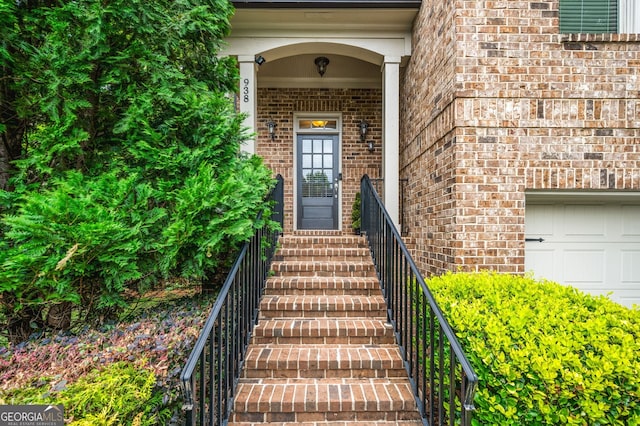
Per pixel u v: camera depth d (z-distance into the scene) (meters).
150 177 2.88
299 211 6.99
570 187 3.64
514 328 2.16
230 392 2.43
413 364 2.62
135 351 2.07
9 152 3.00
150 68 2.89
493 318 2.26
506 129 3.66
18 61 2.51
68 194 2.46
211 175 2.64
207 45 3.43
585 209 4.04
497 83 3.65
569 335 2.12
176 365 2.06
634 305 2.61
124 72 2.83
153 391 1.89
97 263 2.45
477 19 3.64
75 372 1.87
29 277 2.26
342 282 3.75
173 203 2.79
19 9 2.53
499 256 3.63
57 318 2.85
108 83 2.82
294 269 4.10
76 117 2.67
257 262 3.32
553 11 3.64
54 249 2.24
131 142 2.83
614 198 3.93
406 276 2.75
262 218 3.29
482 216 3.65
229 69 3.79
